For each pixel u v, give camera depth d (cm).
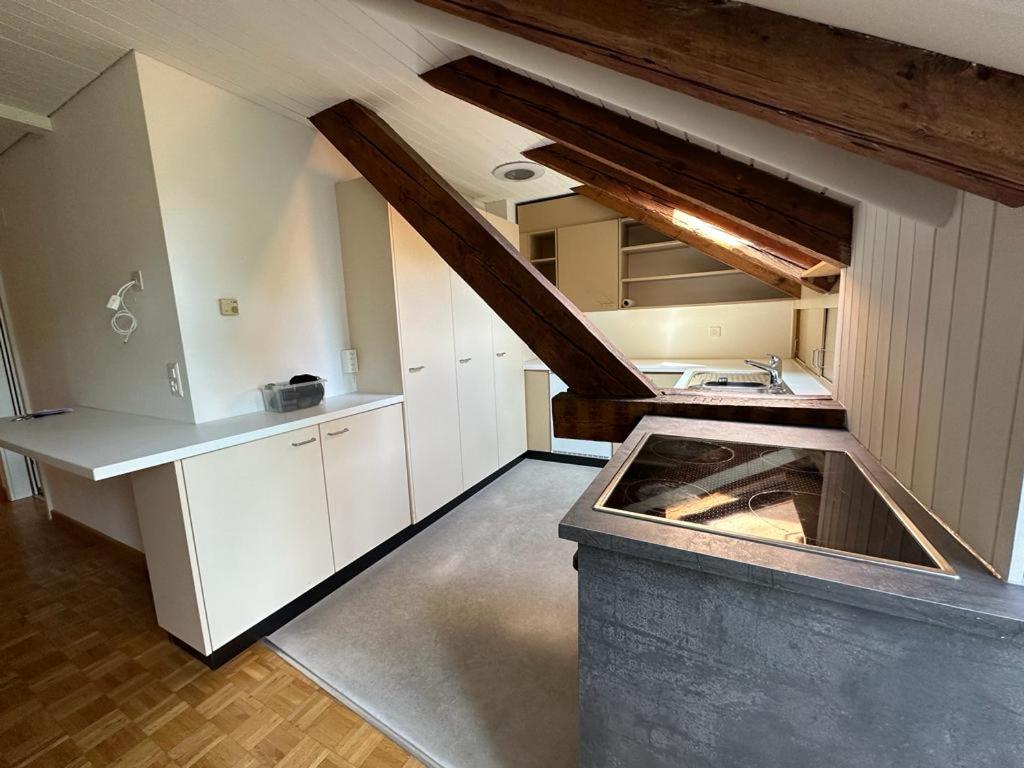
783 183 142
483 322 329
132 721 148
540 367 392
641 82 86
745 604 79
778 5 55
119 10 142
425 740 140
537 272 179
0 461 328
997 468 67
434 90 197
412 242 256
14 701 156
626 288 393
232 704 154
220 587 169
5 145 235
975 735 67
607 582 92
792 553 78
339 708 152
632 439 142
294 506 196
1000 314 65
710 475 115
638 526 89
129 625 195
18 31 152
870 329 124
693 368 333
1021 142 50
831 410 149
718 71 62
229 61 173
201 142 189
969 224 74
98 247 207
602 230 370
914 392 96
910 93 53
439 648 179
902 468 102
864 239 129
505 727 144
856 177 85
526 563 239
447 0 76
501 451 362
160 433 175
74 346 240
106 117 185
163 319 190
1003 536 66
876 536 83
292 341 231
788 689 79
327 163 247
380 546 245
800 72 57
